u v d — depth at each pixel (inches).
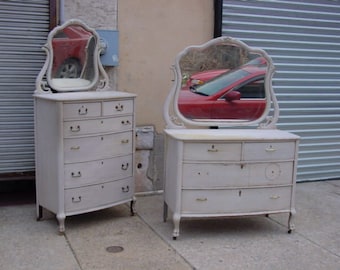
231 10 201.0
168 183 159.8
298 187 219.3
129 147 167.5
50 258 135.6
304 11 216.4
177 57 162.9
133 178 170.9
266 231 161.8
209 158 148.8
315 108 227.3
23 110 178.2
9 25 170.6
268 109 173.6
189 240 151.6
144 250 142.8
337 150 233.5
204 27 196.2
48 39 158.6
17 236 150.6
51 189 155.1
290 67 218.8
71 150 151.4
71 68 166.9
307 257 141.1
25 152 181.0
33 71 177.0
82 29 166.2
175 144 149.9
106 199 162.6
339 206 190.9
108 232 156.3
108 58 180.2
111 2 179.0
